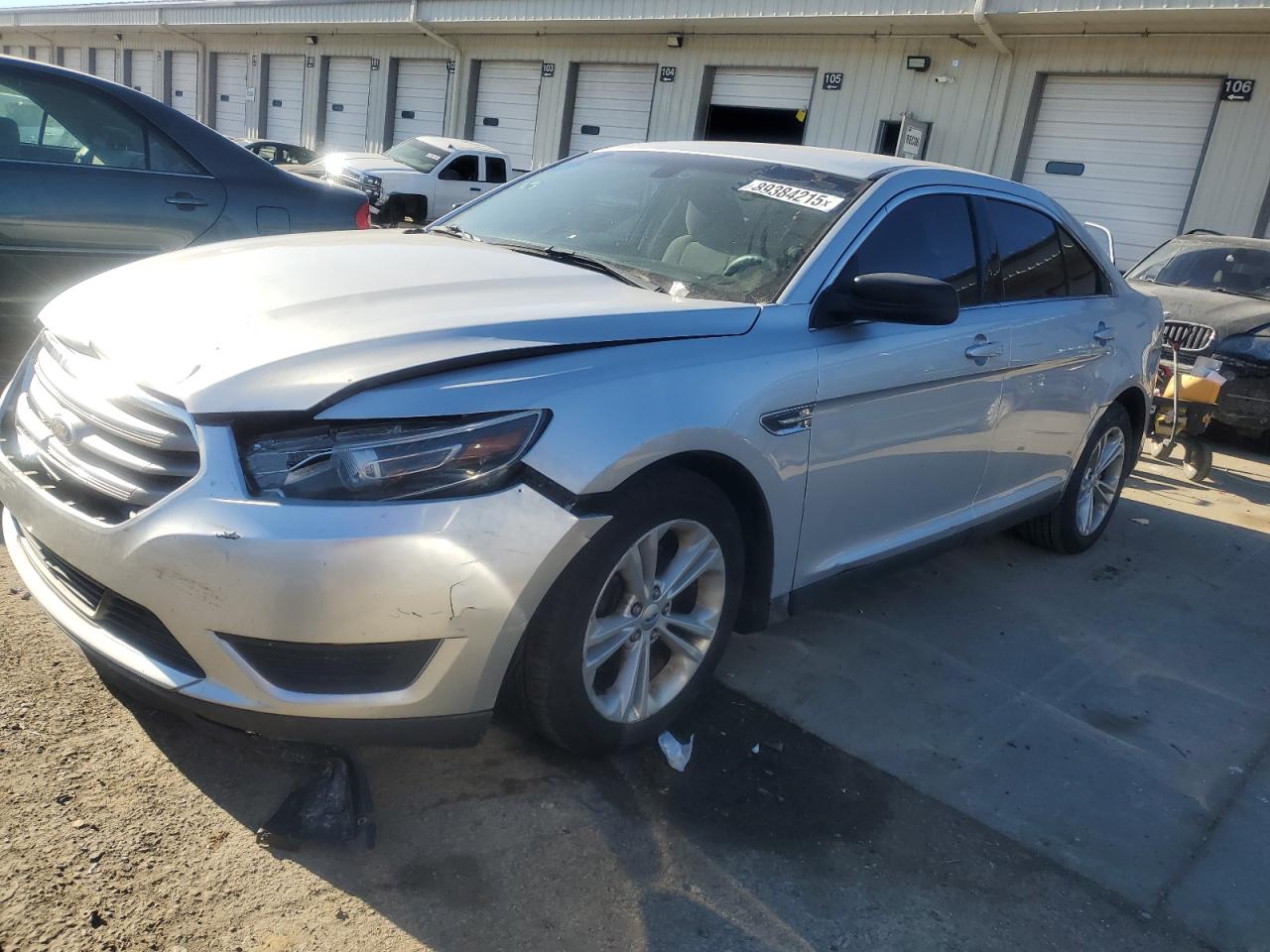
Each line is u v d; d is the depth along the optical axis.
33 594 2.66
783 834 2.68
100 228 4.81
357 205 5.71
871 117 16.50
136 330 2.60
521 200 4.04
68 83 4.79
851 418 3.22
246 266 2.99
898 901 2.49
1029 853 2.74
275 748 2.63
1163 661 4.05
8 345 4.78
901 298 2.99
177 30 29.59
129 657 2.40
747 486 2.94
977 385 3.78
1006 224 4.16
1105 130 14.39
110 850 2.30
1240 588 4.98
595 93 20.06
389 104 24.08
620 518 2.53
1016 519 4.51
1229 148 13.21
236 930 2.14
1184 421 7.13
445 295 2.78
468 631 2.30
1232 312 8.05
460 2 20.75
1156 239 14.10
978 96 15.34
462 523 2.27
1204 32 13.16
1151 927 2.52
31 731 2.65
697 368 2.75
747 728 3.16
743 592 3.18
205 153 5.17
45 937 2.04
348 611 2.22
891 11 15.02
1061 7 13.58
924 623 4.13
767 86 17.72
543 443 2.38
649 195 3.75
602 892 2.39
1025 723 3.43
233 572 2.20
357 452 2.25
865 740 3.20
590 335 2.62
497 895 2.34
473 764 2.79
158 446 2.33
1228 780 3.22
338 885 2.30
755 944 2.30
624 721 2.79
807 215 3.43
